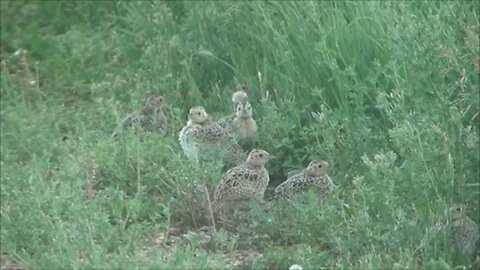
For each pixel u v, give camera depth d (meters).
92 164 19.42
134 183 19.27
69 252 15.47
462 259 15.59
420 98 17.19
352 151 18.77
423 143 16.30
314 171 17.98
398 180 16.11
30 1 29.16
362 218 15.80
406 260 15.02
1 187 17.08
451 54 16.72
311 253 15.78
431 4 19.44
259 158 18.11
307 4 21.78
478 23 17.33
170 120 21.66
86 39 26.62
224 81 22.98
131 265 15.16
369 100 20.14
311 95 20.61
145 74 23.66
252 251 16.95
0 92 24.64
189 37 23.75
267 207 17.59
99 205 17.08
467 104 17.08
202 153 19.02
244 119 20.17
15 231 16.45
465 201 16.27
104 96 23.70
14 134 20.94
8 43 27.61
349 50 20.88
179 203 18.11
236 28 23.30
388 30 19.84
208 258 15.90
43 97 24.50
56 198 16.84
